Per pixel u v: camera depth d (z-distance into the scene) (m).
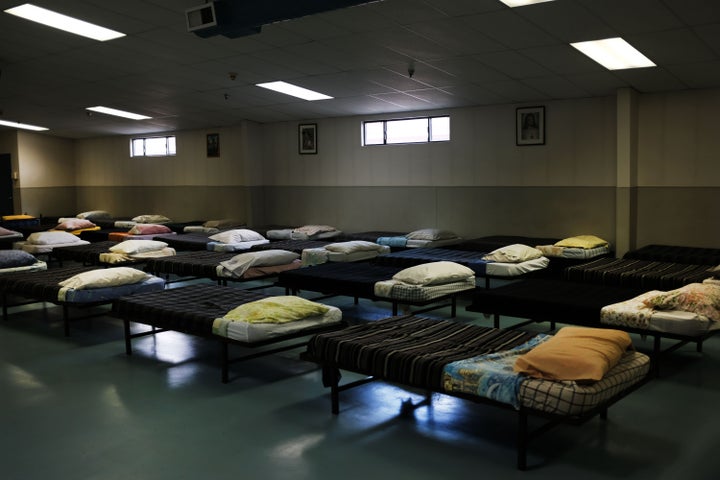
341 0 5.02
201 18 5.55
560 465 3.23
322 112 10.93
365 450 3.44
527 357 3.28
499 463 3.26
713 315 4.43
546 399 3.06
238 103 10.62
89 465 3.31
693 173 7.97
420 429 3.72
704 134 7.86
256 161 12.36
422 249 8.35
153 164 14.38
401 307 7.09
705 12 5.34
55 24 6.95
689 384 4.45
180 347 5.63
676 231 8.15
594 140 8.63
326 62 7.76
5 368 5.07
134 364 5.13
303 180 11.90
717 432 3.64
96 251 9.05
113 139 15.12
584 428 3.71
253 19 5.40
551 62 7.11
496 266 6.75
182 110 11.42
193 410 4.09
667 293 4.67
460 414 3.95
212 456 3.40
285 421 3.87
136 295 5.68
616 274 6.25
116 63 8.27
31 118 12.66
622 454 3.36
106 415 4.02
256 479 3.13
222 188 13.15
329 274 6.68
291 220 12.18
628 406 4.05
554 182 9.02
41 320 6.81
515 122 9.27
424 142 10.24
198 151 13.47
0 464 3.34
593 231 8.73
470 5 5.59
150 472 3.22
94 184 15.73
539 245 8.03
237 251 9.10
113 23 6.68
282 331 4.60
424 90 8.80
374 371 3.75
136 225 11.37
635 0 5.20
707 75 7.20
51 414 4.05
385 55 7.27
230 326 4.54
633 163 8.20
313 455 3.39
